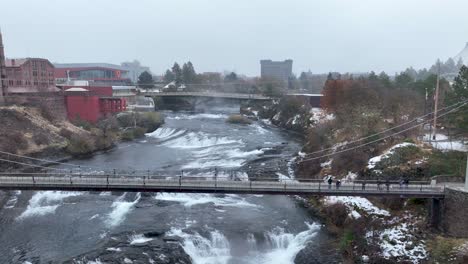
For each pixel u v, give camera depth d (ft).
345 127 250.78
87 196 194.08
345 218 162.71
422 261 124.77
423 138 213.87
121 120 380.78
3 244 142.31
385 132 214.28
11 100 316.60
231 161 267.80
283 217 174.19
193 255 140.46
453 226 133.90
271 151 294.46
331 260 135.03
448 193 137.59
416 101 253.44
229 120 465.47
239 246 147.64
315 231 160.04
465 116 170.81
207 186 150.00
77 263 125.08
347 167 202.90
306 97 460.96
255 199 197.36
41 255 133.39
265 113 508.53
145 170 235.40
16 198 189.67
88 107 369.50
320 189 147.13
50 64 413.39
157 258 130.21
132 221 162.50
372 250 136.26
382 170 175.11
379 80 335.26
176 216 169.78
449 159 165.07
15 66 354.33
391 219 151.12
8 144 253.85
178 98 643.45
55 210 175.73
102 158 282.77
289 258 141.79
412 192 140.36
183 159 277.44
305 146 278.87
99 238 146.20
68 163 262.67
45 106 331.98
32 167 240.32
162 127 411.13
